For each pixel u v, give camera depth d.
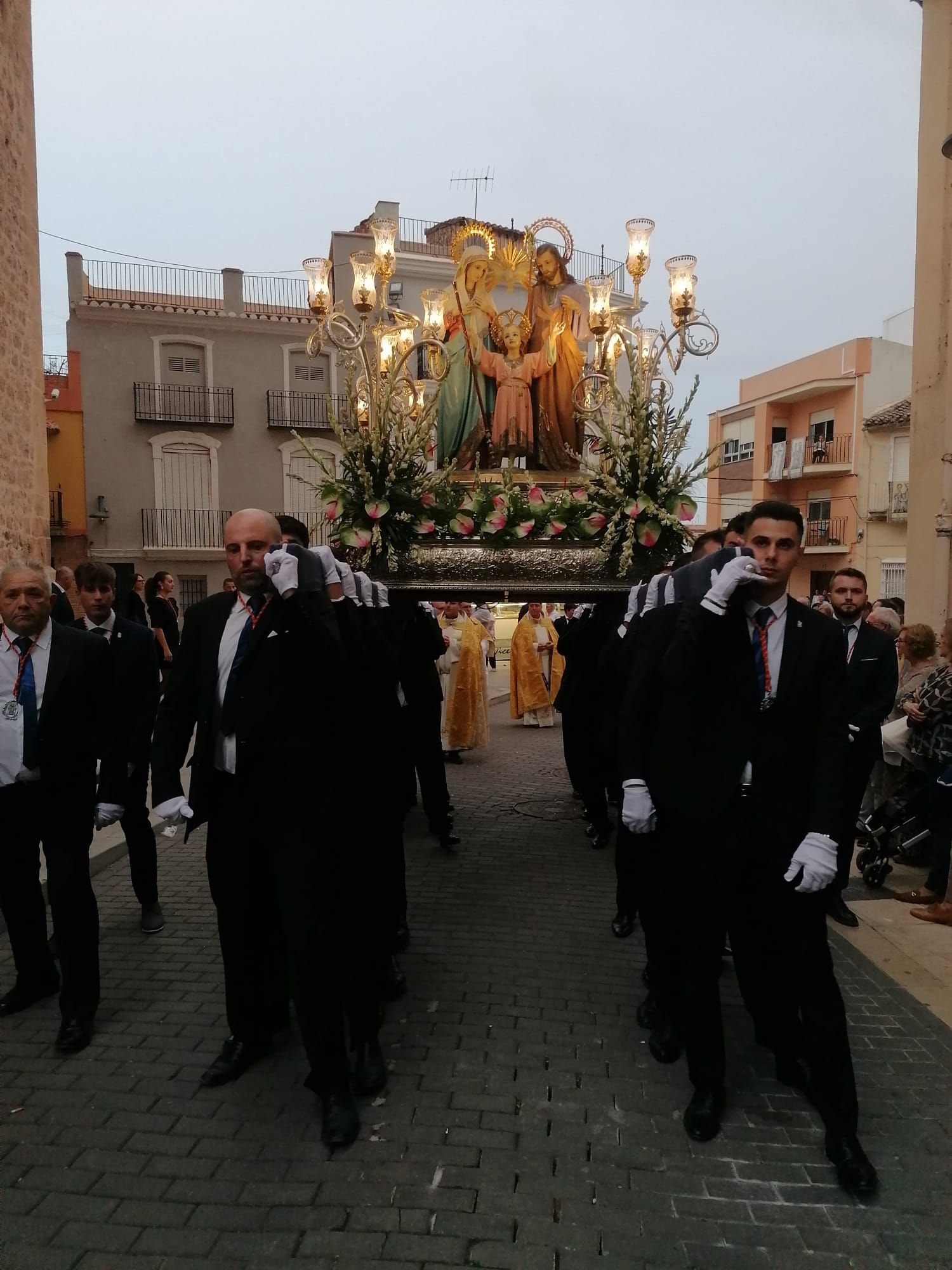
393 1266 2.48
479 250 6.14
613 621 5.41
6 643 3.79
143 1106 3.26
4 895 3.98
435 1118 3.18
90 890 3.81
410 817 7.70
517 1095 3.34
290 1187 2.80
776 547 2.93
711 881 3.01
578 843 6.88
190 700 3.38
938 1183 2.84
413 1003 4.11
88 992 3.76
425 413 5.21
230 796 3.28
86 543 27.14
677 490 5.10
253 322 27.95
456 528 5.16
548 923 5.16
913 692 6.24
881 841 5.89
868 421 32.09
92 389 26.94
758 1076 3.48
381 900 3.89
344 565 3.39
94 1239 2.58
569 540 5.25
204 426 27.83
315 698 3.16
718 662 3.04
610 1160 2.95
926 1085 3.42
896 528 32.03
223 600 3.42
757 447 36.38
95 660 3.88
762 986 3.46
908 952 4.73
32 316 9.37
